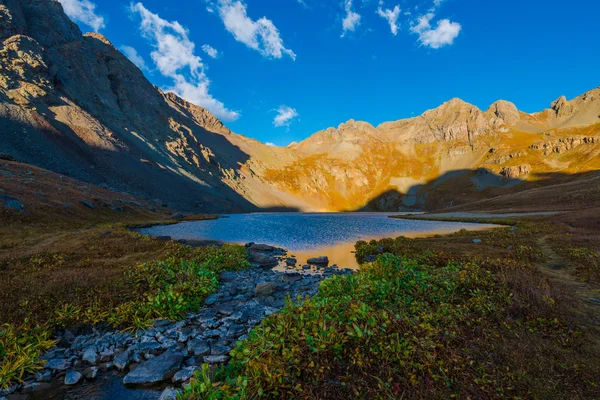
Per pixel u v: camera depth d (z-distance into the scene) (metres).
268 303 14.38
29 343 9.12
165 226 61.28
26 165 67.44
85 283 13.23
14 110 99.25
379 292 10.55
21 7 155.88
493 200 131.12
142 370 8.15
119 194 85.56
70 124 121.06
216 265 21.23
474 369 5.74
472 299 9.55
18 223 34.88
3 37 130.12
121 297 12.53
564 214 54.31
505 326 7.59
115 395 7.36
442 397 5.02
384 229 56.47
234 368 6.72
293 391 5.29
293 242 40.16
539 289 9.70
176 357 8.80
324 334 6.46
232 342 10.04
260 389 5.10
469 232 38.94
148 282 14.20
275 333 6.97
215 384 5.83
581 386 5.14
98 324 10.89
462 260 16.56
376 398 5.04
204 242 38.62
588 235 24.06
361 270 14.83
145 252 22.30
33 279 13.42
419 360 5.91
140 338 10.27
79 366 8.65
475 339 6.95
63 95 141.12
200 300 13.99
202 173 198.62
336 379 5.57
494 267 13.43
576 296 9.82
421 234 46.94
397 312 8.98
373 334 6.63
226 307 13.60
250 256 27.94
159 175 142.50
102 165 114.12
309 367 5.69
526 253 18.22
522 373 5.51
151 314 11.73
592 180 109.38
